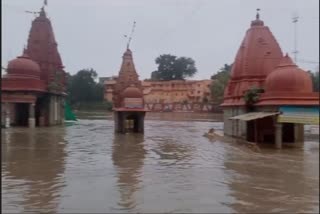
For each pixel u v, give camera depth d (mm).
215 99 82062
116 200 11938
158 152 22734
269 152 22703
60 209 10953
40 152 22281
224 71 86312
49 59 45406
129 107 36562
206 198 12297
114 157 20609
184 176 15617
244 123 28938
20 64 40906
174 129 43750
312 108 24484
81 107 96875
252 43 30219
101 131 38688
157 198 12219
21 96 40688
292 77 25172
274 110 25094
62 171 16469
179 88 95750
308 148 24547
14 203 11438
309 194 12891
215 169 17203
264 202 11883
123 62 41188
